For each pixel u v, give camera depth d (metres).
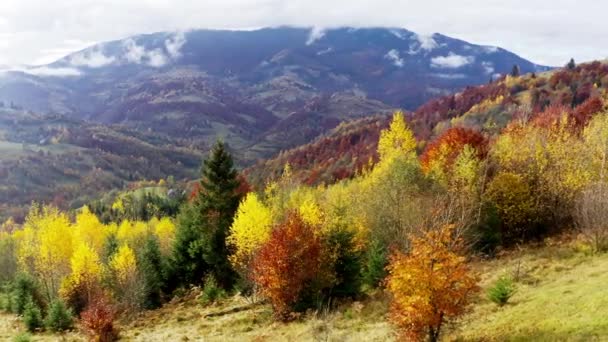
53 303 43.12
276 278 35.69
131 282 50.66
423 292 21.38
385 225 46.50
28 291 49.69
